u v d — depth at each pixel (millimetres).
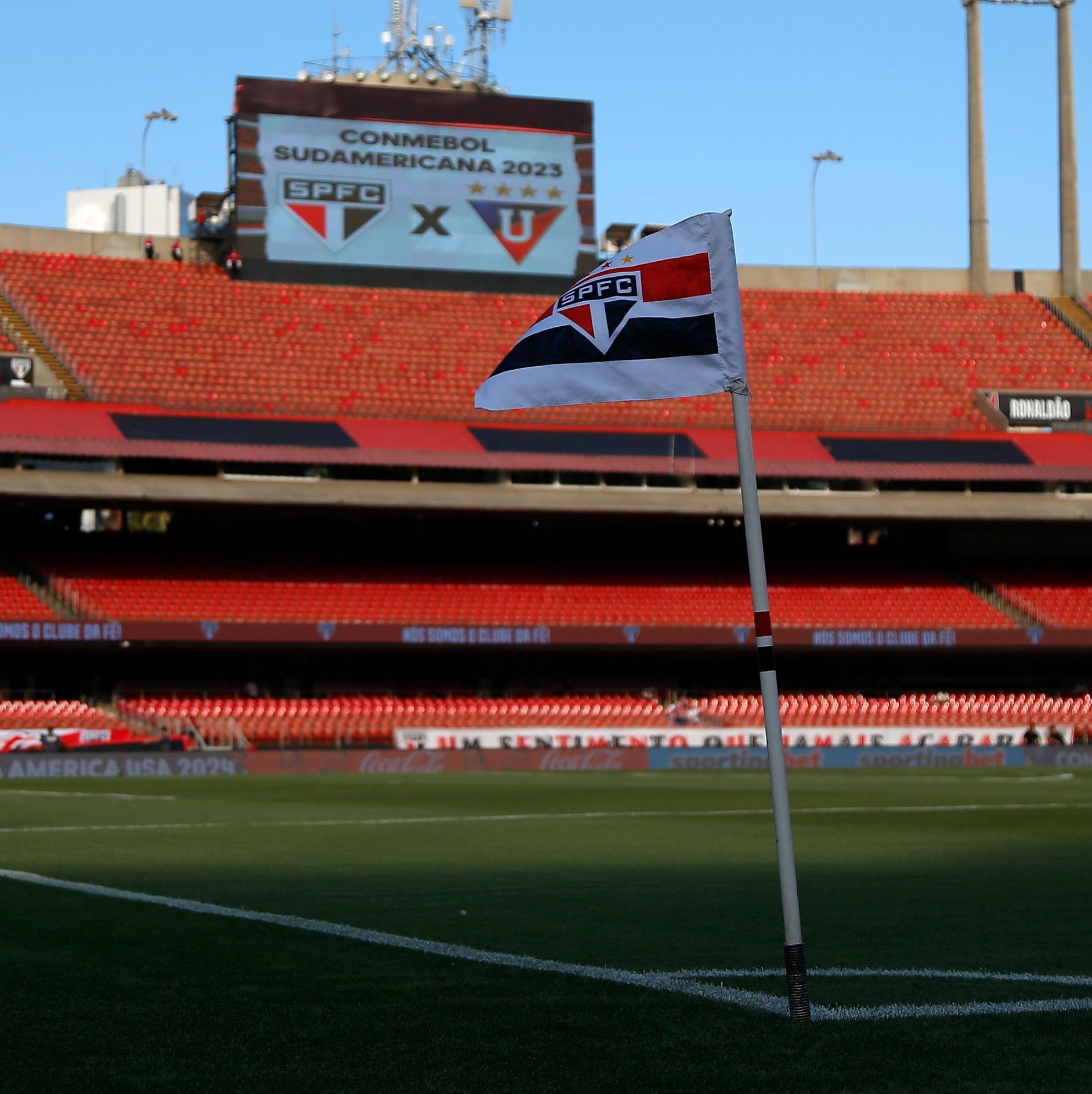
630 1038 7492
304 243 60219
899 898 13633
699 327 8414
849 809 27531
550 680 57781
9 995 8641
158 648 48844
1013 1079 6672
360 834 21547
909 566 60812
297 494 50000
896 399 61062
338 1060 7027
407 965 9727
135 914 12266
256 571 53969
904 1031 7668
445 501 51281
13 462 48188
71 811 26938
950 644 54375
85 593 50312
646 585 57406
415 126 61531
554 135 63031
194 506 49594
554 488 53125
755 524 8203
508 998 8570
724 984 9047
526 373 8672
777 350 63062
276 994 8680
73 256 59625
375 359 57750
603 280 8656
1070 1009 8242
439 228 61750
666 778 40969
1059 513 56406
